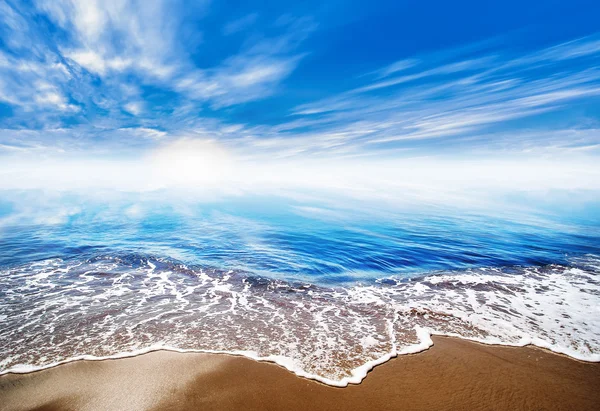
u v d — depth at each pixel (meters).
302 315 6.15
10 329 5.22
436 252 10.91
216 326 5.57
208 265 9.11
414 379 4.12
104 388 3.81
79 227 13.66
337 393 3.82
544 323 5.88
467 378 4.15
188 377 4.07
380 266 9.45
